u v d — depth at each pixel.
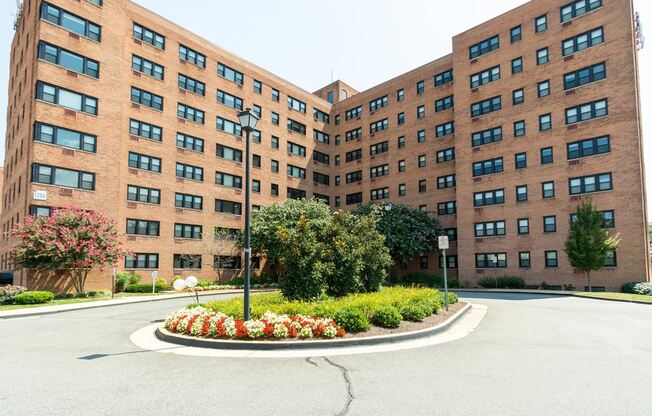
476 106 37.91
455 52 40.03
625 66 29.08
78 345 10.20
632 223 27.67
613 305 19.92
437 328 11.49
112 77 30.50
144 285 30.50
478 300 23.02
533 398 5.85
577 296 25.67
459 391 6.20
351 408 5.47
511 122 35.25
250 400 5.82
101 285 28.08
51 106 27.06
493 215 35.53
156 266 33.75
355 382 6.70
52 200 26.52
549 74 33.22
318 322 10.12
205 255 37.47
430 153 42.94
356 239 16.36
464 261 36.94
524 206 33.66
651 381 6.70
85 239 25.09
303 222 14.71
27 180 26.66
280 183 46.19
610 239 26.78
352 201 50.69
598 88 30.30
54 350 9.57
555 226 31.70
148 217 33.56
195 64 38.94
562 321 14.14
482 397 5.91
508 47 36.16
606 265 28.50
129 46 33.72
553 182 32.12
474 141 37.75
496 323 13.62
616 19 29.86
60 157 27.14
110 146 29.84
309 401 5.76
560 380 6.78
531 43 34.62
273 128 46.19
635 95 28.48
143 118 34.03
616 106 29.27
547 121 33.00
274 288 35.62
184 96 37.53
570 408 5.42
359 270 16.58
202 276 37.06
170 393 6.16
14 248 25.61
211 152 39.34
